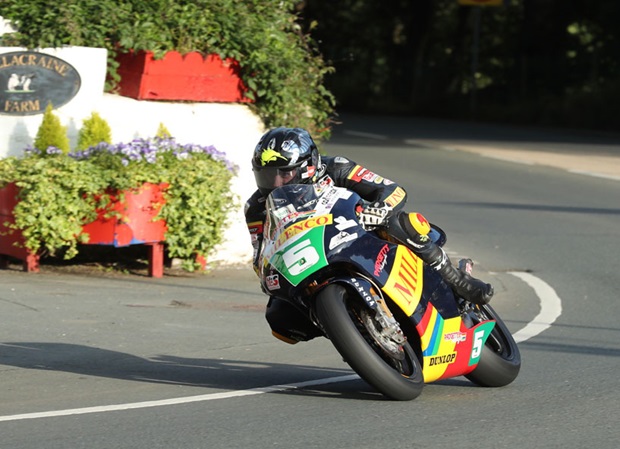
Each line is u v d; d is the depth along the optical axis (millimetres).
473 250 43406
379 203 19406
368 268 19078
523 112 137125
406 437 17828
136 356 24984
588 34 150375
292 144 19297
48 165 33562
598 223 50125
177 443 17469
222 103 40219
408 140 97875
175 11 39906
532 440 17734
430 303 20109
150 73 38469
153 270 35719
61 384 22125
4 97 37531
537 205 55875
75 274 35562
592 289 35562
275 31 41062
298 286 19125
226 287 34594
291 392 21375
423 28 167125
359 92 172000
